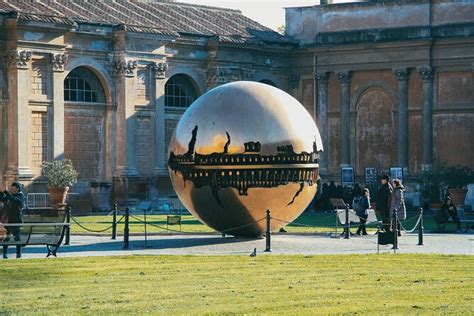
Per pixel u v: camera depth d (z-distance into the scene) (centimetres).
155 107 9425
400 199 5972
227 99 5181
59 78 8756
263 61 10262
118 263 4388
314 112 10338
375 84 10106
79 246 5241
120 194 9156
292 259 4559
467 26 9725
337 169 10312
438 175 9325
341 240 5606
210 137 5131
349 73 10188
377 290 3647
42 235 4703
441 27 9806
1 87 8538
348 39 10162
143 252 4934
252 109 5147
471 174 9425
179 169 5225
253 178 5103
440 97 9869
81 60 8962
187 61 9756
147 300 3444
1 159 8562
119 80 9194
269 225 5028
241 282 3831
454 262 4472
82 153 9031
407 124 9988
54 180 8450
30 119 8612
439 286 3747
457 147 9794
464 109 9756
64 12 8906
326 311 3234
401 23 10012
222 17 10419
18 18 8419
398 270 4184
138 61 9294
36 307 3334
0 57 8531
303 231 6272
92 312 3241
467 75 9762
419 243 5434
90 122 9094
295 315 3173
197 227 6700
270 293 3578
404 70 9938
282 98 5259
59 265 4309
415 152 9975
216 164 5122
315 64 10300
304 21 10488
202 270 4159
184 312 3225
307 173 5219
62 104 8781
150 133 9412
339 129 10288
